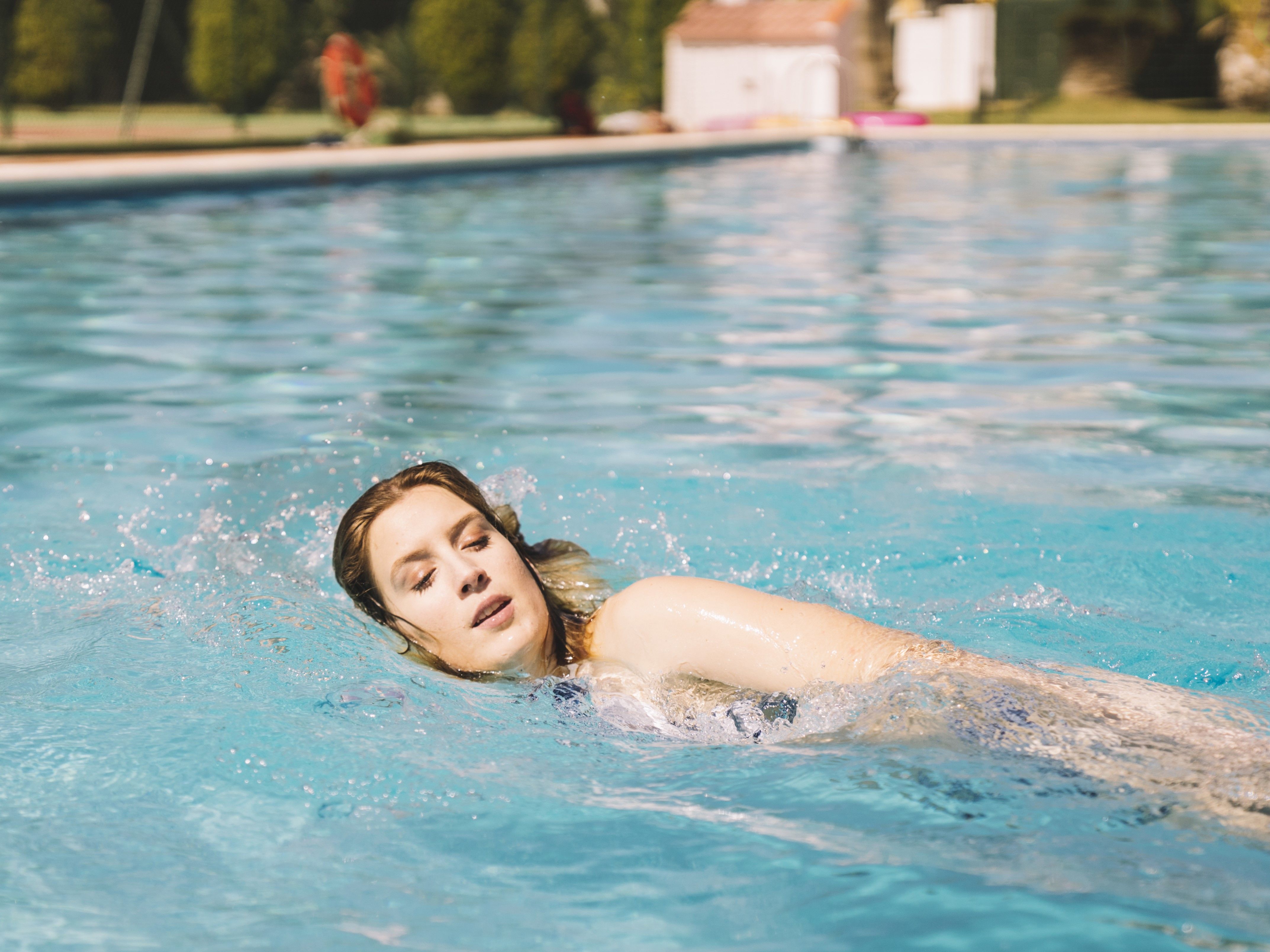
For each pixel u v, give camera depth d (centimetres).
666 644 235
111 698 234
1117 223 1032
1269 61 2388
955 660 220
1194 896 157
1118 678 219
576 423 454
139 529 345
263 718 224
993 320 639
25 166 1063
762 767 203
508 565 245
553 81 2366
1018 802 183
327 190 1235
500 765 207
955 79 2606
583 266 831
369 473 397
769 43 2217
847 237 973
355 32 2822
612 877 169
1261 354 550
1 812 190
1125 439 425
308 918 161
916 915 154
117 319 635
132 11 2708
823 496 373
